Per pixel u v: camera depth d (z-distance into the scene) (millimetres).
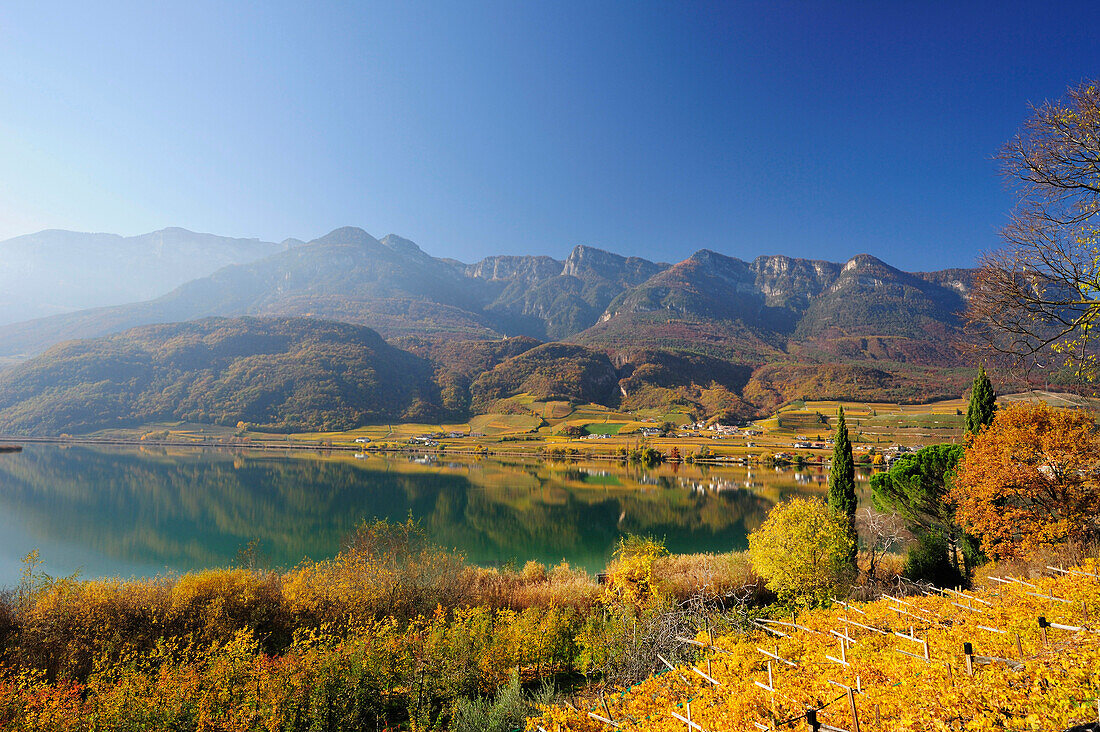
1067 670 5707
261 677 10797
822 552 19328
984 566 18891
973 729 5102
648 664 11656
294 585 17578
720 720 6617
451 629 13547
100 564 37125
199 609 15820
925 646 7523
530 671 13914
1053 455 16859
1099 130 10875
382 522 20969
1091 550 14773
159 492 71625
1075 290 11203
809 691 7086
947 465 21703
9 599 15258
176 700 9891
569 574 26531
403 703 11695
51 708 9758
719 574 24094
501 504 67938
